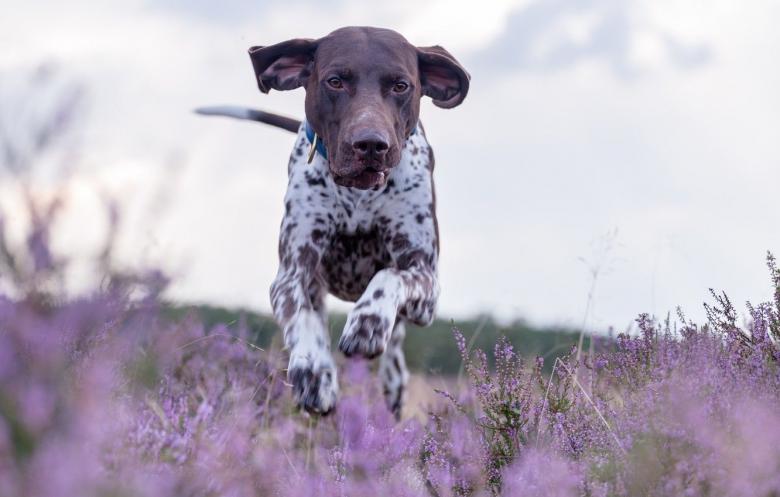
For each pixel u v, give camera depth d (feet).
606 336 17.43
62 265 8.15
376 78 17.80
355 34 18.49
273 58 18.99
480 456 12.78
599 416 12.54
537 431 12.98
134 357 9.66
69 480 7.50
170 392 13.00
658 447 10.53
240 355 17.43
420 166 19.69
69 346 8.52
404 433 14.08
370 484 12.59
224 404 14.44
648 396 11.41
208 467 9.86
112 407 9.34
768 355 13.03
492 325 25.84
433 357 26.71
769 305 13.66
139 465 9.18
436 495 12.66
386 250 19.76
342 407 16.03
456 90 19.52
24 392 7.82
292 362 16.28
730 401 11.04
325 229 19.20
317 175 19.06
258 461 11.18
